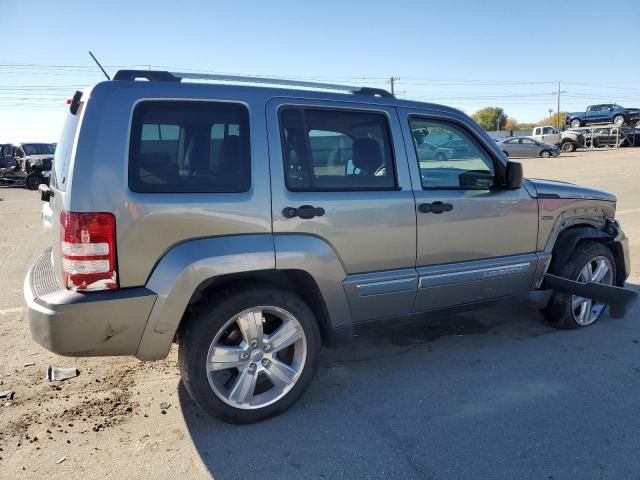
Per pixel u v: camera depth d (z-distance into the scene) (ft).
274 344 10.87
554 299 15.48
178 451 9.93
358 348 14.71
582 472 9.21
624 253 16.89
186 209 9.68
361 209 11.41
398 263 12.12
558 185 15.40
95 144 9.17
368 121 11.94
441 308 13.16
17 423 10.84
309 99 11.26
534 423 10.77
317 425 10.80
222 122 10.27
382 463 9.53
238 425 10.78
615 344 14.83
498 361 13.78
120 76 9.84
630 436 10.27
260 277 10.99
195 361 10.09
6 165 75.87
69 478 9.15
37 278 10.59
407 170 12.28
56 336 9.04
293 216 10.62
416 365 13.60
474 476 9.14
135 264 9.39
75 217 8.97
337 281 11.30
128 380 12.80
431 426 10.71
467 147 13.34
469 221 13.06
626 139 131.75
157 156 9.63
